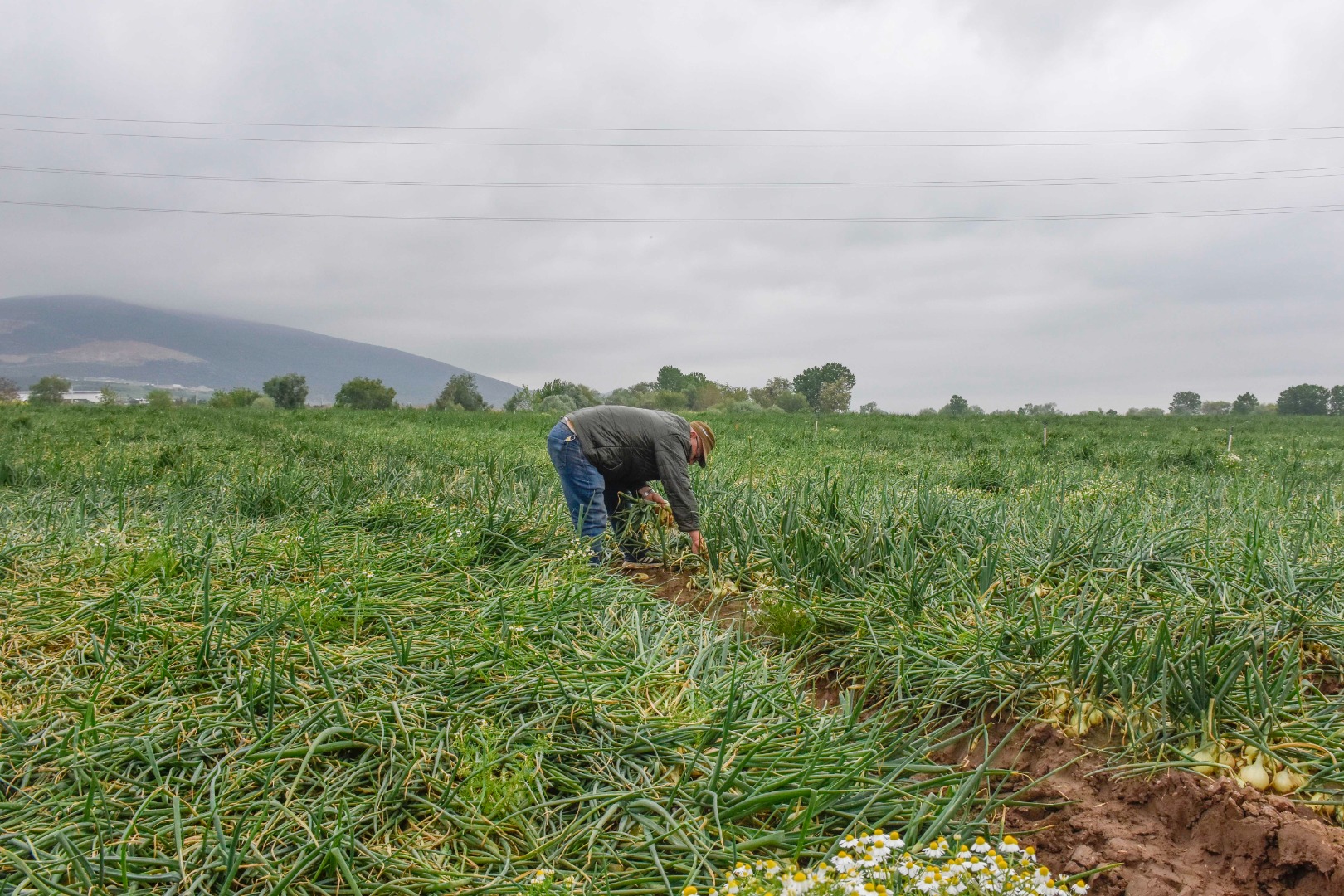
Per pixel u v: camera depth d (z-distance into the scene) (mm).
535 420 24203
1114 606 4105
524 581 4695
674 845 2439
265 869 2215
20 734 2717
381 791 2545
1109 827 2609
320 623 3635
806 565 4781
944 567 4812
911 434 20750
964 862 2037
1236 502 7117
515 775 2574
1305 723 2928
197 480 7609
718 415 31844
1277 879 2295
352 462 9266
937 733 3250
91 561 4301
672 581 5375
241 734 2812
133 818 2346
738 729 3055
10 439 12203
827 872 1993
